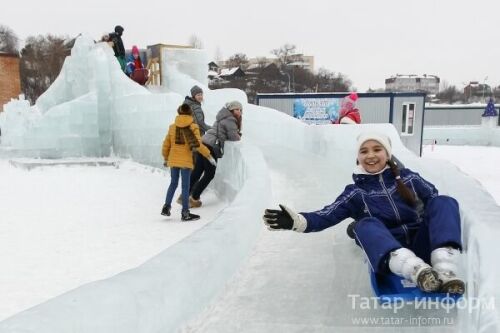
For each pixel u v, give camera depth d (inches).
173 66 619.8
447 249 91.5
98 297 74.5
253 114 412.5
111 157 557.9
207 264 107.9
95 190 388.2
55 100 652.7
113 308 73.0
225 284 119.2
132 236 251.3
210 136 295.3
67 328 63.7
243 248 136.4
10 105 629.0
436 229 94.4
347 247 142.5
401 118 743.1
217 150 296.7
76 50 627.2
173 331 92.2
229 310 105.9
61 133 558.6
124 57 623.8
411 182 111.0
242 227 134.8
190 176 301.9
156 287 86.7
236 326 98.3
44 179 443.2
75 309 68.7
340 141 283.0
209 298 109.3
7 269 201.5
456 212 97.7
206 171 299.1
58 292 174.1
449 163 169.8
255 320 100.6
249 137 400.8
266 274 126.0
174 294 92.3
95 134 564.7
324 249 142.1
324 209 114.3
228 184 300.5
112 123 561.9
